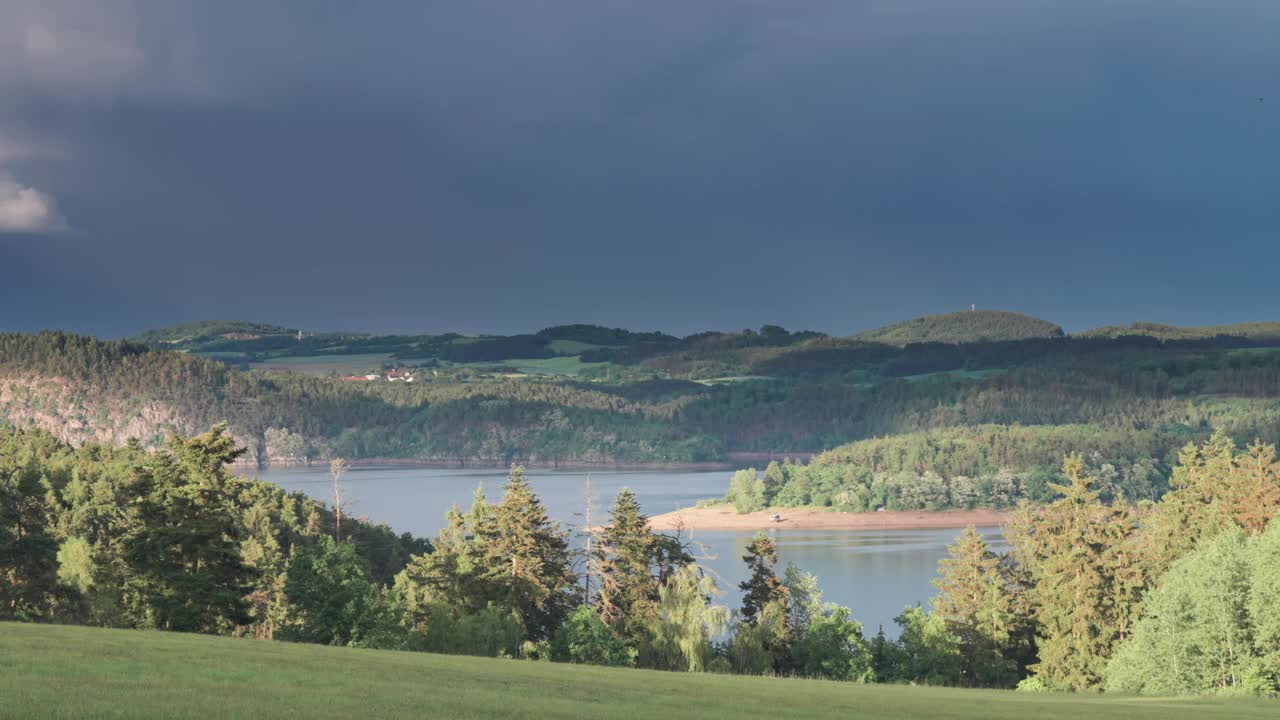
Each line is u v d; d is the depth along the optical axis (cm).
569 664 5044
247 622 6525
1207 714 3941
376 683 3331
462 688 3428
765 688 4328
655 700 3553
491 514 9144
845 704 3847
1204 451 10900
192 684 2962
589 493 9869
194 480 6550
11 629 4106
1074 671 8675
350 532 14500
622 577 9088
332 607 7256
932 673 9000
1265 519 8750
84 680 2872
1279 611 5766
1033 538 11481
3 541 7681
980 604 10100
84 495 12912
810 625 8662
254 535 12481
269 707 2659
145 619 6450
